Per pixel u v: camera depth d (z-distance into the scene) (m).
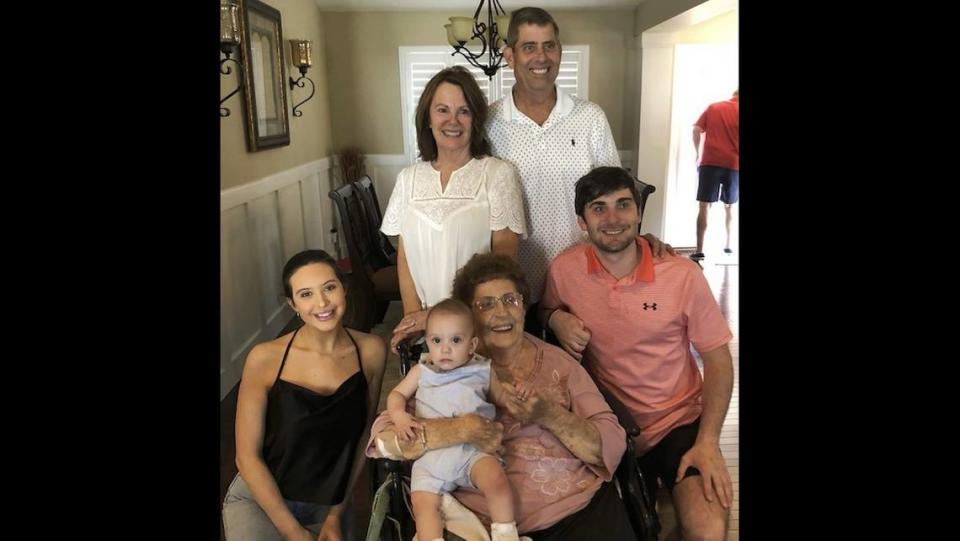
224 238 1.71
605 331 1.30
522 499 1.09
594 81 3.01
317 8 2.66
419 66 2.72
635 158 3.18
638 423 1.31
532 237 1.50
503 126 1.45
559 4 2.79
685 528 1.16
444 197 1.33
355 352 1.19
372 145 2.85
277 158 2.31
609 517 1.11
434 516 1.04
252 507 1.16
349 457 1.17
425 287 1.39
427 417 1.09
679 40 2.97
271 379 1.15
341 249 2.88
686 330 1.30
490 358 1.21
